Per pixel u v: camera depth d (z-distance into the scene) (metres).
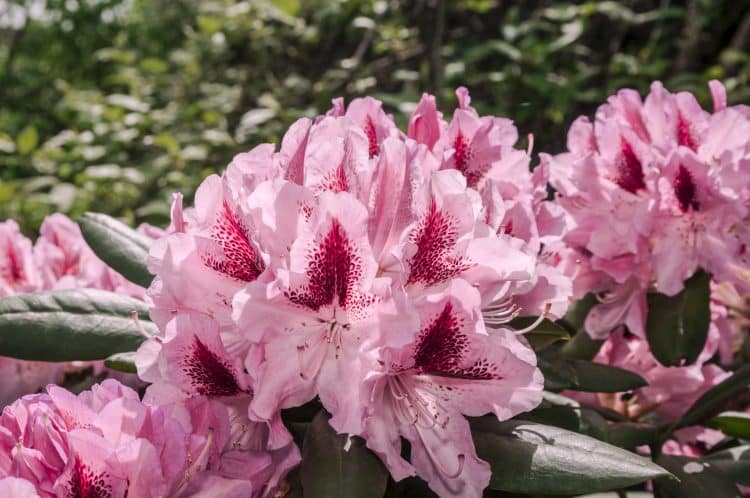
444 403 0.45
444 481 0.44
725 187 0.59
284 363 0.42
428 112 0.52
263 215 0.43
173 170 1.45
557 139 1.52
